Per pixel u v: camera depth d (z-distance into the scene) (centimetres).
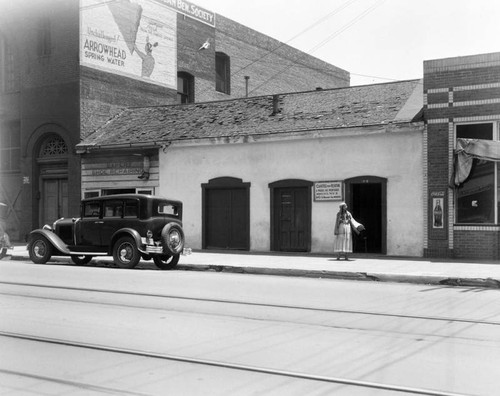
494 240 1733
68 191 2555
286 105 2342
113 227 1641
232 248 2186
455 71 1784
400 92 2167
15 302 1003
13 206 2755
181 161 2288
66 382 549
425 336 741
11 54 2791
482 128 1759
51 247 1755
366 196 2031
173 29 3077
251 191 2141
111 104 2683
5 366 607
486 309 955
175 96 3073
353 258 1820
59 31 2591
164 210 1655
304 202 2059
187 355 646
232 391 518
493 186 1742
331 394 509
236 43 3634
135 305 976
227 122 2327
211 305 978
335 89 2367
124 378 561
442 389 524
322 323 825
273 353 654
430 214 1814
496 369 589
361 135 1944
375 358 632
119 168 2422
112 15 2705
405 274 1370
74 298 1050
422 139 1845
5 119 2772
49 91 2611
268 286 1248
